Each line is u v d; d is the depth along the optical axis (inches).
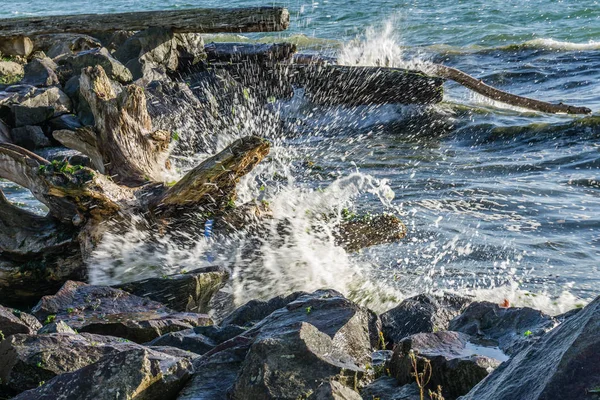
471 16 1380.4
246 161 311.9
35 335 196.5
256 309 244.2
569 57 927.0
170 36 689.6
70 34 723.4
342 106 687.1
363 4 1646.2
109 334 238.7
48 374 185.2
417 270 335.6
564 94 772.0
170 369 169.9
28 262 307.4
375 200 438.3
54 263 309.0
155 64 675.4
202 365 178.1
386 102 681.6
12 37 721.6
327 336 176.7
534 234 383.9
